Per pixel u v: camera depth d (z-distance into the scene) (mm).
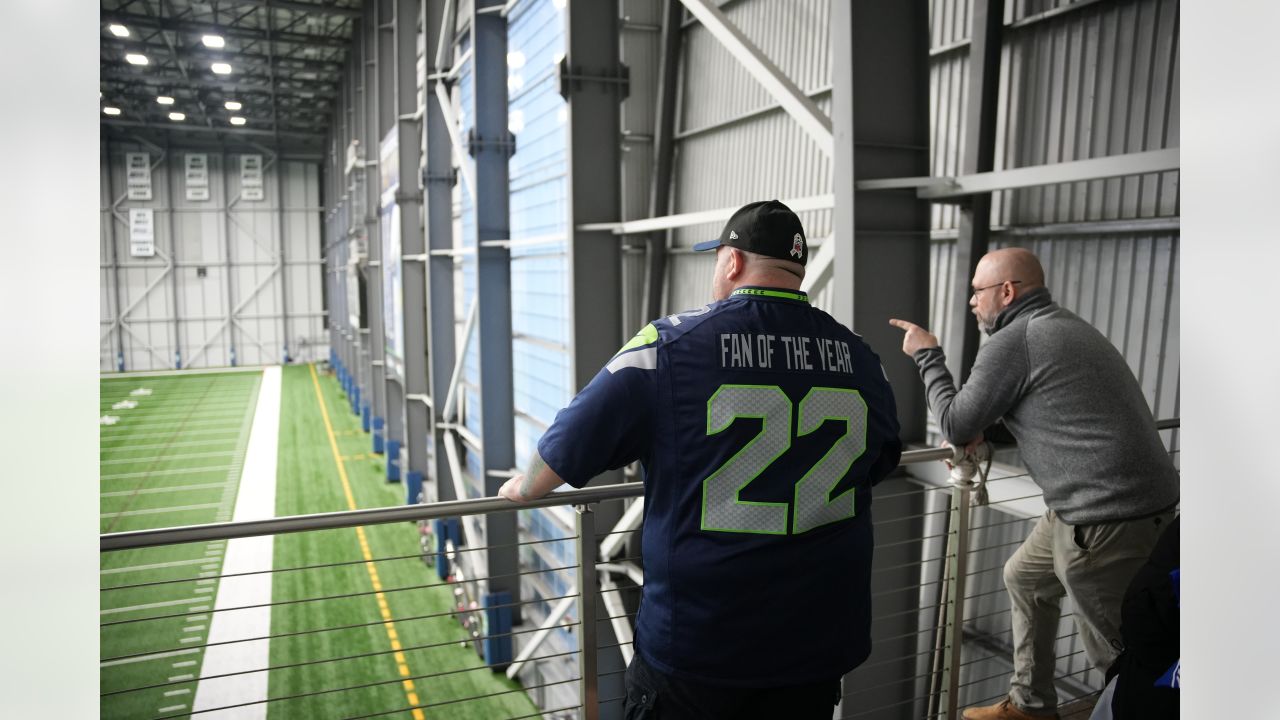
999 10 5035
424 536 14125
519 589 10719
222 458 21000
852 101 3857
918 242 4109
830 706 1739
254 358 37750
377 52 20188
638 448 1664
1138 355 5312
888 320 4055
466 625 11102
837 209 4000
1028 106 6004
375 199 22375
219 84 29812
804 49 9109
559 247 9375
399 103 16609
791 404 1624
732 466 1595
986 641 6008
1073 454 2457
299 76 30125
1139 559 2439
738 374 1616
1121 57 5324
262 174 37281
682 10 11453
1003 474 4266
